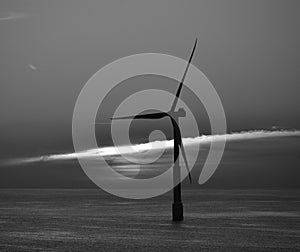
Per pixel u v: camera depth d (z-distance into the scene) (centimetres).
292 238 8625
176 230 9994
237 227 10581
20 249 7419
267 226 10850
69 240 8488
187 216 14362
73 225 11406
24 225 11538
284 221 12306
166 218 13700
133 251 7212
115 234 9350
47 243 8112
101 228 10588
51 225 11512
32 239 8650
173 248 7488
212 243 7981
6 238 8806
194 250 7294
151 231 9825
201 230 9925
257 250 7269
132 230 10069
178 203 8388
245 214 15375
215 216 14362
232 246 7650
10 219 13412
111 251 7238
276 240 8356
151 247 7581
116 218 13812
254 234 9212
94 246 7719
